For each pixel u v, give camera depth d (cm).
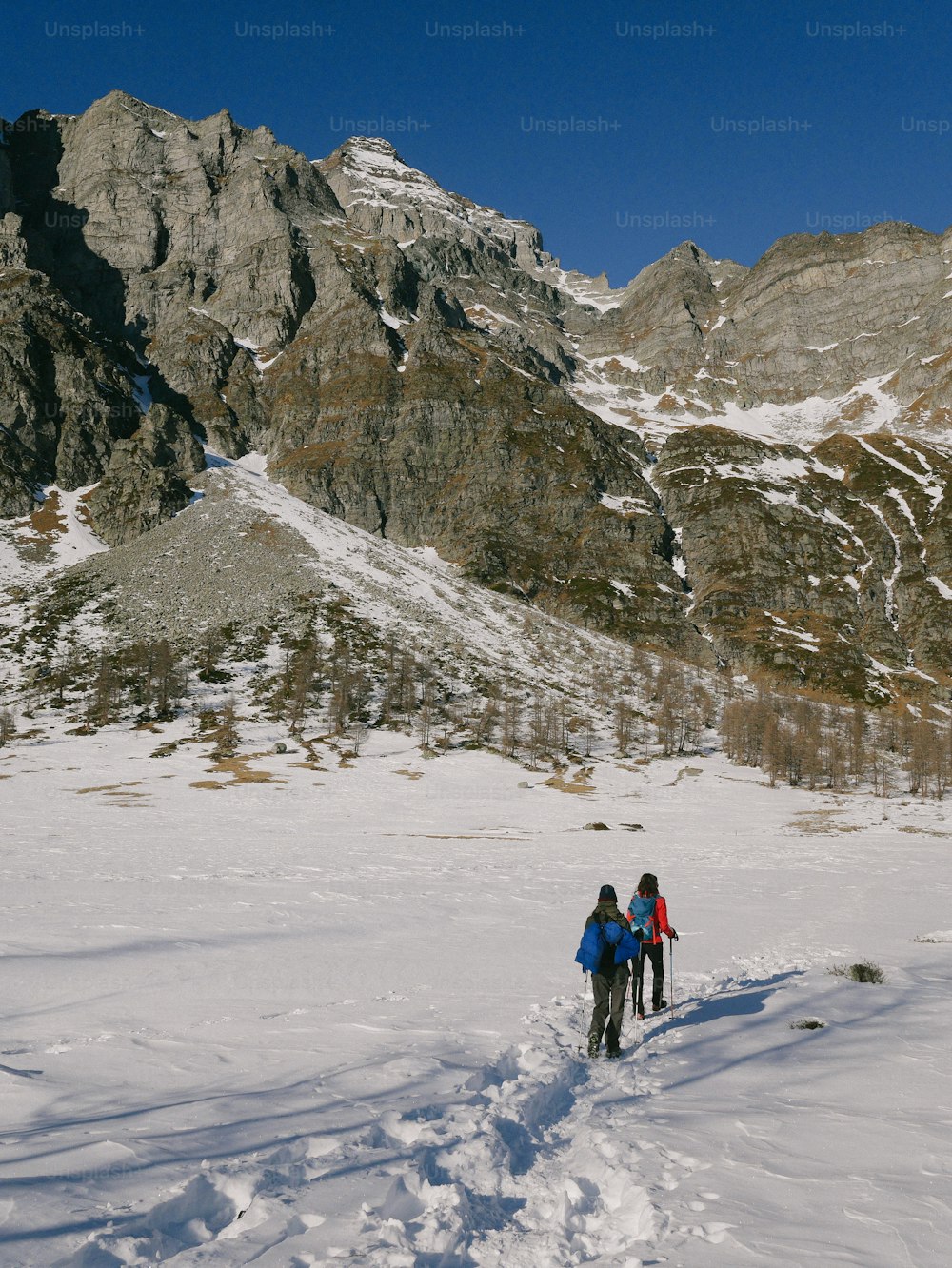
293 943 1694
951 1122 711
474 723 12662
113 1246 442
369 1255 455
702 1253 474
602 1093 841
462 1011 1155
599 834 6625
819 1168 609
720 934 1973
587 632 19412
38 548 19188
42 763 9900
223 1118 679
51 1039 989
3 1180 530
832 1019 1143
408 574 19862
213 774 9744
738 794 10031
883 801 9912
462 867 3775
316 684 13650
